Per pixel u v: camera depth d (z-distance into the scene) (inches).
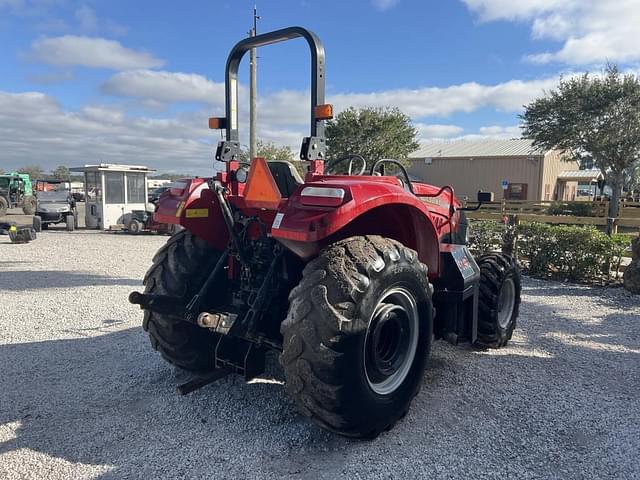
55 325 204.8
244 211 130.0
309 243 105.8
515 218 351.9
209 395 134.4
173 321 134.8
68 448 108.7
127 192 705.6
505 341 178.9
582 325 210.1
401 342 119.3
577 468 103.5
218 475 99.0
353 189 103.3
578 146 989.2
